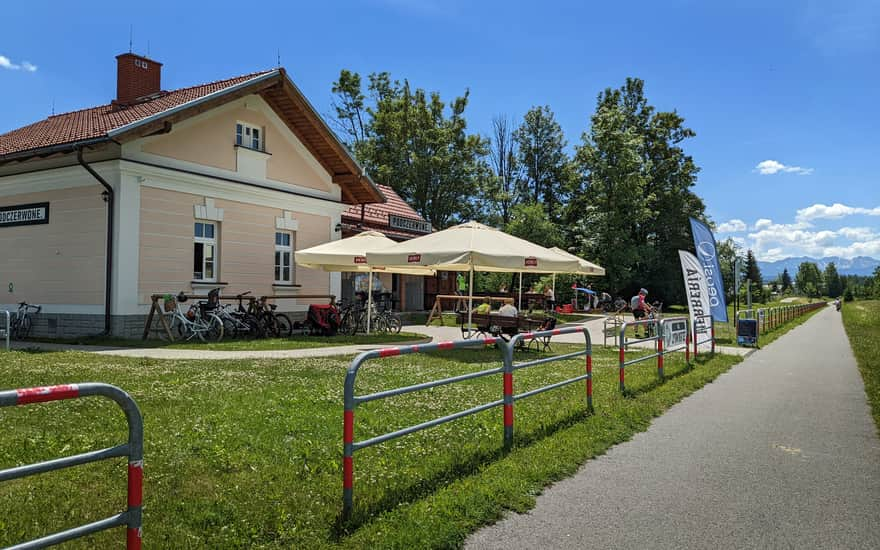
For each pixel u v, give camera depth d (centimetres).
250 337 1647
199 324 1536
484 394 878
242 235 1822
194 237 1694
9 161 1611
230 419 679
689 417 812
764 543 417
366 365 1140
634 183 4478
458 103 4703
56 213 1609
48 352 1230
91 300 1538
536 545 407
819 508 481
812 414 835
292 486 484
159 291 1587
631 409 812
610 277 4534
